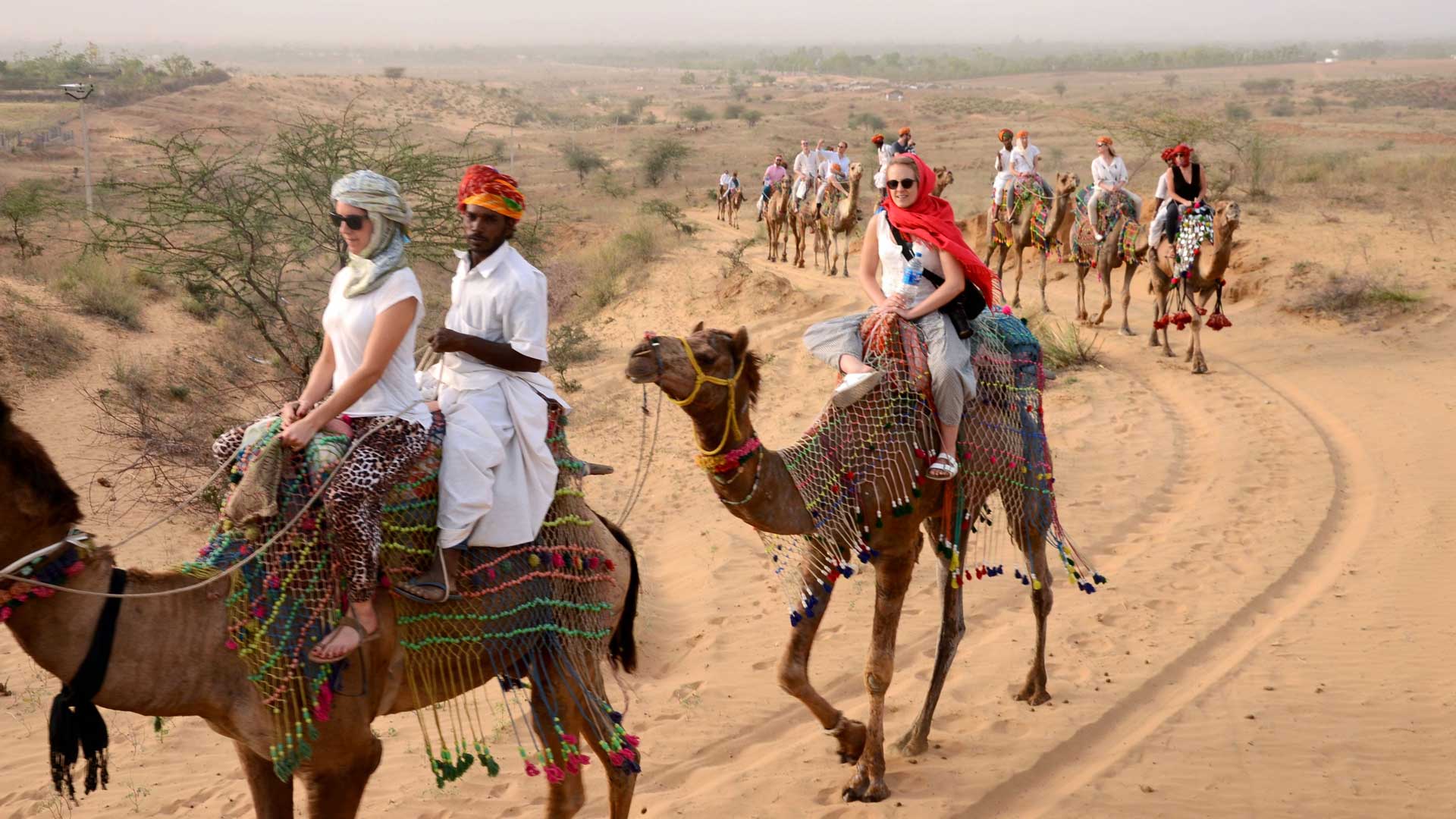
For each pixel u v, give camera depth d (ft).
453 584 15.11
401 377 14.67
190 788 21.12
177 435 45.57
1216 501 35.24
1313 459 38.86
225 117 298.76
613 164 246.06
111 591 13.35
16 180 150.20
